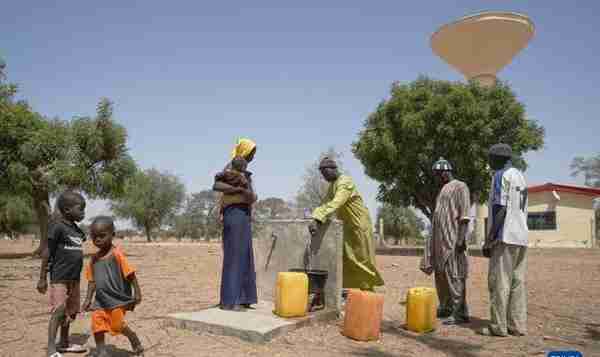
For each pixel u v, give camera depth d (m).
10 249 30.11
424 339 6.16
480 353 5.55
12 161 21.12
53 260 5.11
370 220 7.66
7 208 36.94
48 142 21.03
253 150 7.22
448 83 26.83
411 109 25.88
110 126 22.14
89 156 21.91
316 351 5.41
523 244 6.28
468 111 24.16
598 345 5.96
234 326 5.88
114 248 4.98
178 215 62.31
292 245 7.75
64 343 5.29
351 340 5.95
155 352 5.22
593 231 38.56
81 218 5.21
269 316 6.48
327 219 7.30
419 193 27.98
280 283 6.50
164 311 7.50
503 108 25.17
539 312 8.05
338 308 7.05
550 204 39.91
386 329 6.67
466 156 24.89
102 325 4.83
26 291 9.53
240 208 6.95
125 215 55.12
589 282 12.02
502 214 6.25
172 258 19.39
